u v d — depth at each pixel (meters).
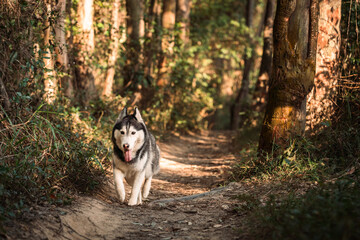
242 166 7.68
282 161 6.79
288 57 7.02
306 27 6.96
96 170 6.65
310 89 7.13
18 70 6.02
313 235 3.27
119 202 6.03
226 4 26.41
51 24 7.25
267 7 18.09
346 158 6.71
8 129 5.34
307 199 4.28
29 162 5.14
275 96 7.24
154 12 20.00
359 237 3.05
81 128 8.23
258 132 13.27
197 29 23.33
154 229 4.82
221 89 33.09
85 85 11.67
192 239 4.40
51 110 6.81
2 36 5.78
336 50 7.81
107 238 4.44
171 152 13.60
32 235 3.94
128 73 15.32
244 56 26.42
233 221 4.99
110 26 13.29
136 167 5.82
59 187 5.45
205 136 20.47
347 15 8.58
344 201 3.86
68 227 4.40
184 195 7.25
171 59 17.27
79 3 11.84
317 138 7.45
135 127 5.60
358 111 7.45
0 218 3.80
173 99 18.47
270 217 4.21
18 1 6.10
